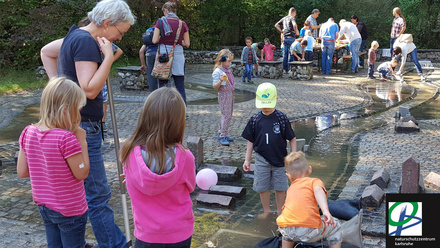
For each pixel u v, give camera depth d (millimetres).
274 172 4664
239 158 7031
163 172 2455
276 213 4840
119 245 3557
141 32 22078
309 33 17906
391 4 27797
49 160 2885
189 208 2611
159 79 8773
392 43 17922
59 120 2908
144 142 2504
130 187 2549
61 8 18250
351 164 6645
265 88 4504
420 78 16281
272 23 27453
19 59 18297
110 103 3580
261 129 4570
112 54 3195
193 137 6230
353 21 19344
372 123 9523
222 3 25578
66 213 2980
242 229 4438
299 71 16391
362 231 4129
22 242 4156
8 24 18516
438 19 27766
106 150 7473
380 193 4805
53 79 2973
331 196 5285
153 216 2518
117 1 3297
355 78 16609
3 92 13945
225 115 7738
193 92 13891
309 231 3465
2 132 9086
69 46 3172
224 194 5355
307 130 8953
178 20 8539
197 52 23234
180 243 2549
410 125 8602
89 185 3391
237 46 26531
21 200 5348
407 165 4531
